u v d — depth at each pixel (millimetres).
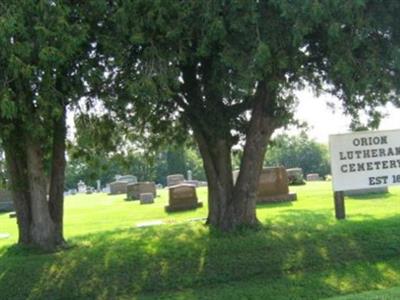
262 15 11625
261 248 13836
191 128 16969
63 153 15539
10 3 10945
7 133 12461
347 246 14102
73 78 12805
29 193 15320
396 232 14734
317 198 25094
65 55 11297
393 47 12422
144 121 17500
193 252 13750
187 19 12023
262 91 14805
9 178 15914
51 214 15336
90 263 13445
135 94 12062
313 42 13047
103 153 18250
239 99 14734
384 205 20047
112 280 12820
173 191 25391
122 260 13516
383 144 15938
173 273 12984
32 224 15180
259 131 15367
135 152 19188
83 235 17656
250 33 11641
